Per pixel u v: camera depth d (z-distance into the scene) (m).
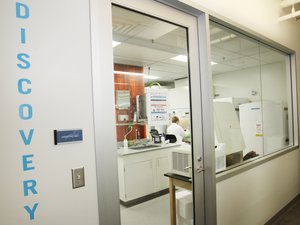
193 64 1.90
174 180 2.10
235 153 2.35
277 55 3.38
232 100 2.95
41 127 1.01
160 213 2.41
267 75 3.35
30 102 0.99
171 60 2.98
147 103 2.04
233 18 2.20
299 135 3.39
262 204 2.54
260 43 2.81
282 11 3.08
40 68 1.02
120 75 2.03
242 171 2.21
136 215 2.37
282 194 2.97
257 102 3.10
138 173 2.57
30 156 0.98
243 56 3.18
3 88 0.92
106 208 1.23
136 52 2.26
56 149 1.05
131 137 2.40
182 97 2.13
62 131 1.06
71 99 1.11
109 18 1.30
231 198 2.08
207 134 1.91
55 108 1.05
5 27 0.93
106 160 1.23
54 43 1.06
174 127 2.26
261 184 2.53
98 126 1.20
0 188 0.91
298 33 3.50
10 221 0.93
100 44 1.24
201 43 1.93
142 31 2.01
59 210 1.05
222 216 1.97
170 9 1.72
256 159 2.55
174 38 2.17
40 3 1.03
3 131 0.92
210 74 1.91
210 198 1.89
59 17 1.08
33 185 0.98
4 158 0.92
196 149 1.89
